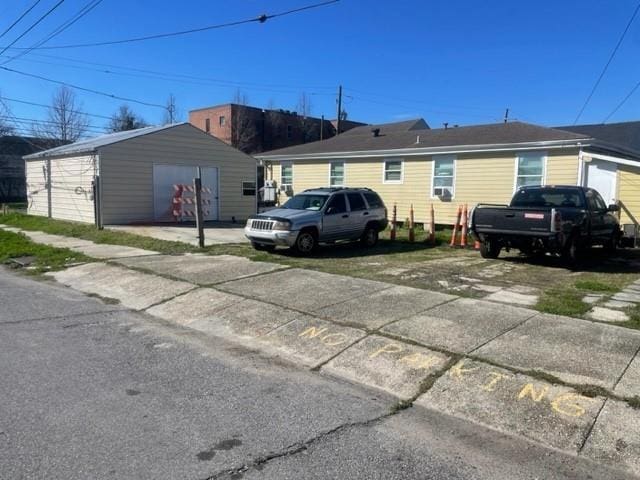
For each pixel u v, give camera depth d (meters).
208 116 56.25
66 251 12.85
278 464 3.46
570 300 7.28
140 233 16.23
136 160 19.09
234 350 6.01
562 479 3.38
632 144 26.58
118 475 3.26
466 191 19.19
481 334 5.86
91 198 18.78
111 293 9.02
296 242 12.32
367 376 5.15
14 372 5.05
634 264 11.62
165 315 7.63
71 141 46.66
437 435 3.97
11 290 9.10
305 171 24.52
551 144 16.88
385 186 21.58
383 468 3.45
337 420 4.17
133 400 4.45
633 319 6.32
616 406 4.19
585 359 5.05
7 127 43.88
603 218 12.54
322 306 7.27
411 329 6.13
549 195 12.05
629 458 3.60
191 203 20.77
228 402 4.48
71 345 6.00
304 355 5.79
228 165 22.00
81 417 4.08
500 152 18.23
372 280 8.88
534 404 4.32
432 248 14.23
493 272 9.95
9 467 3.32
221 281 9.03
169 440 3.74
